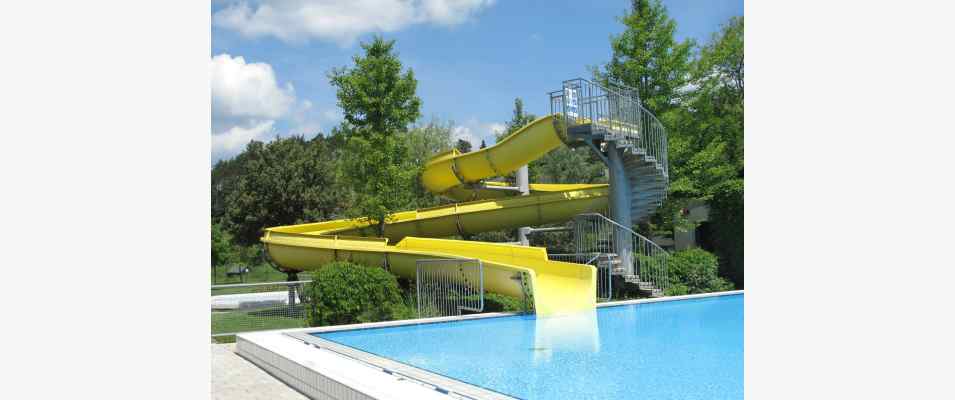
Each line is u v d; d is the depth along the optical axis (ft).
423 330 41.52
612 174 62.95
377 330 41.65
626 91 66.28
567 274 51.49
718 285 67.72
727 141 87.40
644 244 65.16
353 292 46.11
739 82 94.99
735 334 39.01
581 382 26.35
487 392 22.22
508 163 70.49
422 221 71.36
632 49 79.77
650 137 67.10
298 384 27.99
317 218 133.80
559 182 139.85
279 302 67.77
